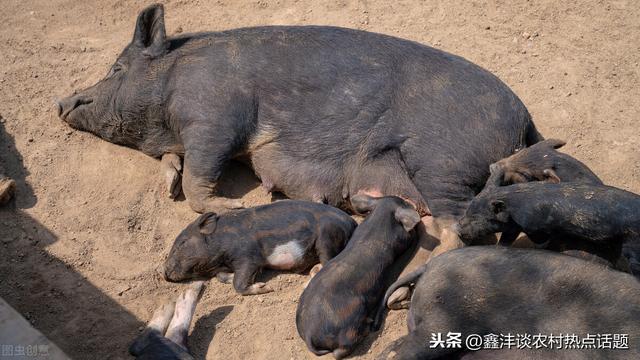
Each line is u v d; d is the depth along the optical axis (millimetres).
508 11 3965
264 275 3080
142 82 3260
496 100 3102
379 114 3129
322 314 2814
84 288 3047
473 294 2781
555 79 3688
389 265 2975
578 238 2951
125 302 3023
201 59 3227
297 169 3193
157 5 3264
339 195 3195
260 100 3191
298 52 3201
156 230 3195
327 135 3158
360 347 2898
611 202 2855
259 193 3301
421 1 3990
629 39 3859
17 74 3621
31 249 3125
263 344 2934
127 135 3361
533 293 2754
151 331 2891
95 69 3660
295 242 3021
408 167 3109
